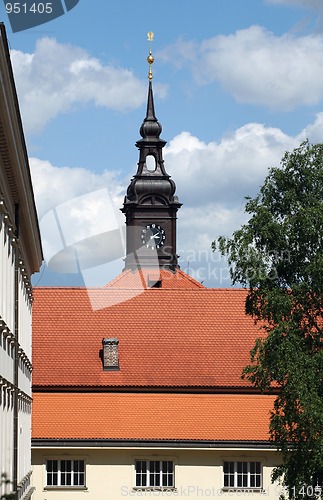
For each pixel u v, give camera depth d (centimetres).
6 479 4475
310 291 7431
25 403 7169
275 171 7756
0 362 4612
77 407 9312
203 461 8912
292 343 7262
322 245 7494
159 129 14775
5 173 4556
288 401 7206
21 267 6262
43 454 8856
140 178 14575
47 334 10094
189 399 9469
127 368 9838
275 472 7394
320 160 7719
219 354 10019
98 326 10206
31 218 6066
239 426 9138
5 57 3425
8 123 3934
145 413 9281
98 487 8844
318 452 6919
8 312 5025
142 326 10250
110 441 8881
